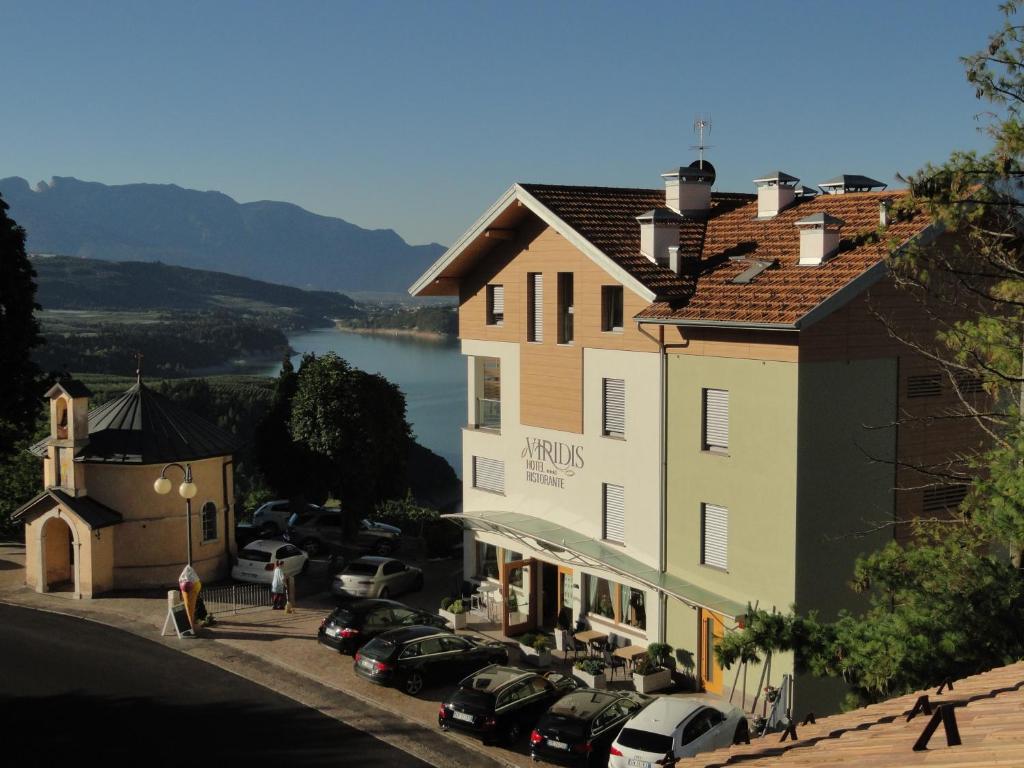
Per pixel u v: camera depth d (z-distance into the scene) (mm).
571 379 30844
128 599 35500
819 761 7648
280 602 34469
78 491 36156
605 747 21109
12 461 43781
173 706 25078
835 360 24250
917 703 8203
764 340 24500
